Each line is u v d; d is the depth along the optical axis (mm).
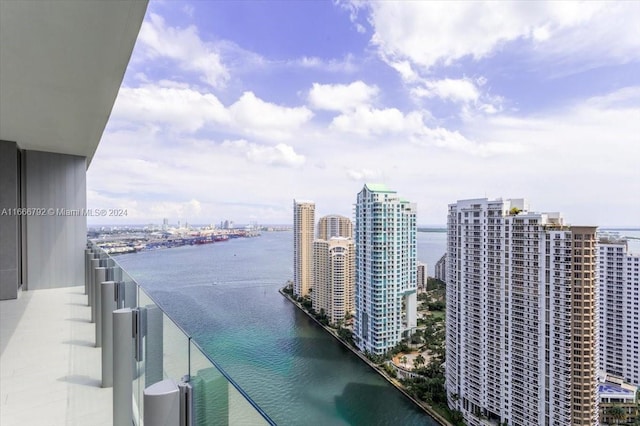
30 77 3291
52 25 2422
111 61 2984
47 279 6520
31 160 6461
